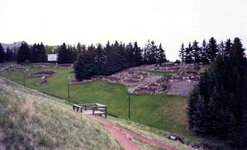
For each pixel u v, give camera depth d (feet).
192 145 79.82
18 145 17.37
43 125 24.64
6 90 31.83
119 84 196.75
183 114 113.39
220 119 86.84
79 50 344.28
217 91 97.45
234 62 123.95
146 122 109.81
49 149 19.76
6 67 310.04
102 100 160.04
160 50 259.19
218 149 79.15
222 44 246.27
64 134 25.77
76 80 229.25
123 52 263.08
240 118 93.81
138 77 205.05
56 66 316.60
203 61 222.69
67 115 36.29
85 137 28.96
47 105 36.76
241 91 100.73
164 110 122.31
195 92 105.60
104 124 50.34
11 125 20.15
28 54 355.15
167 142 60.75
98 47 263.90
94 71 250.37
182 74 178.50
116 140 37.73
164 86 157.48
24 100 30.63
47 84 222.48
